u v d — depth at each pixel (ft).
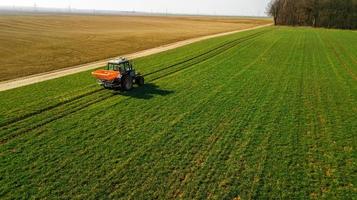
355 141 55.42
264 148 51.88
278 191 40.24
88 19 519.60
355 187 41.42
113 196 38.45
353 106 74.90
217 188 40.50
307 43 201.16
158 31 289.12
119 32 270.67
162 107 71.05
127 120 62.90
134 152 49.47
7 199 37.42
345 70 117.91
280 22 430.20
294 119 65.62
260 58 139.44
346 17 386.73
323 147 52.85
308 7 404.77
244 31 289.74
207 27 371.76
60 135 55.26
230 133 57.57
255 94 82.94
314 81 98.94
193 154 49.29
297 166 46.39
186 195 38.88
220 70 112.27
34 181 41.14
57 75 106.11
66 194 38.63
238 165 46.16
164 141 53.57
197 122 62.54
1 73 108.78
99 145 51.67
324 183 42.22
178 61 128.26
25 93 80.94
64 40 205.46
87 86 88.22
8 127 58.23
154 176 42.86
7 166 44.62
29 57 143.13
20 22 368.89
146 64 122.21
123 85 81.87
